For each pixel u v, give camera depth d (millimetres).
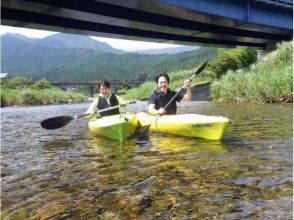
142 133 6574
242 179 3463
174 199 3053
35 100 30094
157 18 24906
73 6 19031
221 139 5848
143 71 168125
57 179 3910
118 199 3148
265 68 19688
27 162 4875
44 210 2992
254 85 15055
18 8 18109
